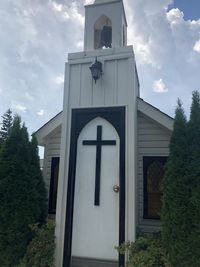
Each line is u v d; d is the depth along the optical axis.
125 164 5.38
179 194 4.43
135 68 6.03
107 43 6.85
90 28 6.58
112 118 5.68
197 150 4.56
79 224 5.45
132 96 5.60
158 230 6.04
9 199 5.34
